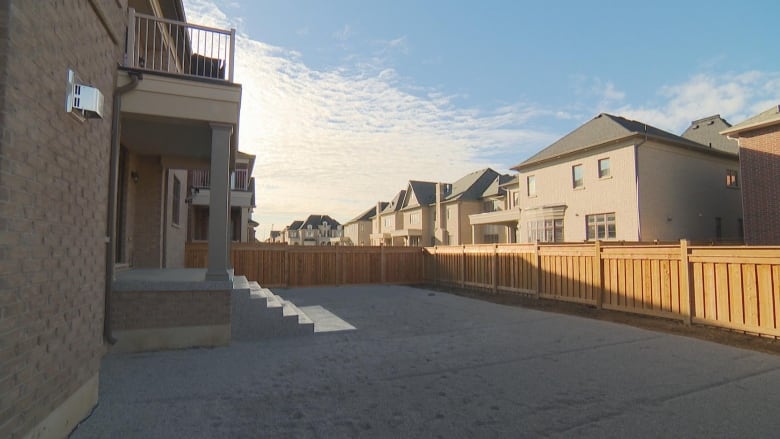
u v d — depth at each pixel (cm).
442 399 426
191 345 639
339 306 1155
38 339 278
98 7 383
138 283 616
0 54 238
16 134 251
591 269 1066
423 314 1007
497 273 1456
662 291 883
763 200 1731
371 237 5331
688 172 2267
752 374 514
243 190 1997
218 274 659
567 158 2427
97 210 395
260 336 725
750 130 1780
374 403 414
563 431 352
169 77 656
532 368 539
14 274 248
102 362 553
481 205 4041
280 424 361
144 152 893
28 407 265
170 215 1104
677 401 422
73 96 328
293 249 1731
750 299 728
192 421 363
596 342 691
